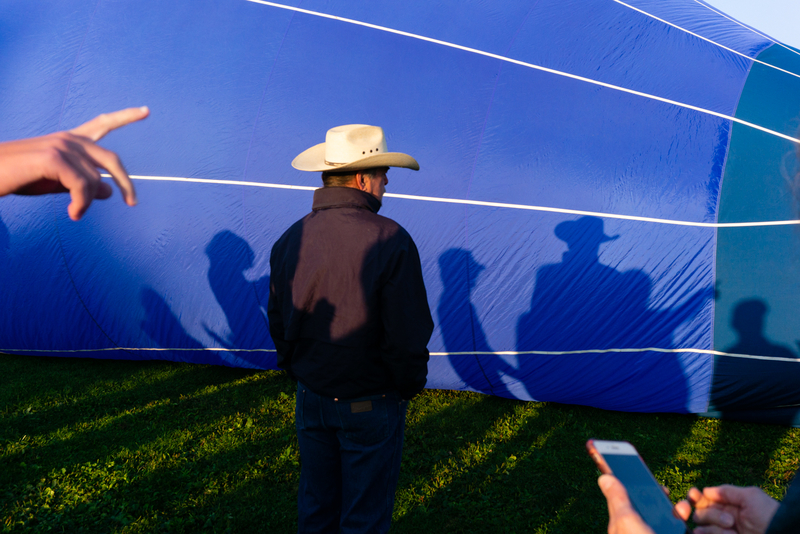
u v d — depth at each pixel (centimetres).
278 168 441
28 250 480
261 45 461
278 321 242
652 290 412
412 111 436
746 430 430
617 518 86
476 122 433
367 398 225
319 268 216
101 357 532
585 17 476
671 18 495
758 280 395
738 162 411
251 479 358
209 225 452
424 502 338
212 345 491
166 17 476
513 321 430
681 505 100
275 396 478
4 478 350
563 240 418
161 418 437
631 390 436
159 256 461
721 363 415
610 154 421
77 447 390
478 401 473
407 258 215
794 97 424
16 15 504
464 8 480
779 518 68
